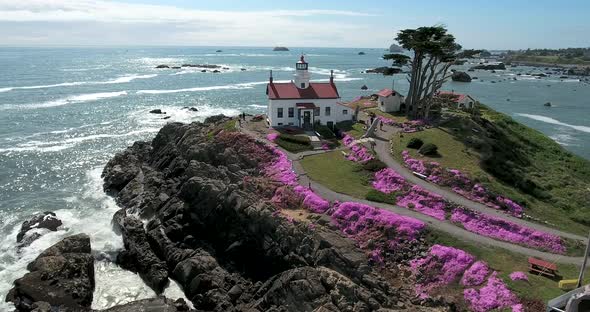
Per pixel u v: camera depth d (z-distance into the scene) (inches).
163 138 3206.2
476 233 1782.7
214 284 1722.4
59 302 1594.5
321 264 1621.6
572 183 2477.9
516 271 1534.2
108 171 2992.1
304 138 2758.4
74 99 5728.3
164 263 1905.8
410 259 1680.6
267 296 1581.0
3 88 6525.6
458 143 2593.5
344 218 1891.0
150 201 2343.8
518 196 2094.0
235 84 7839.6
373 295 1472.7
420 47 2972.4
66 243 1913.1
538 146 3107.8
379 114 3351.4
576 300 1053.8
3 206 2527.1
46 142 3754.9
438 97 3811.5
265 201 2012.8
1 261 1956.2
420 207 1962.4
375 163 2340.1
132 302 1614.2
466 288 1507.1
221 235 1952.5
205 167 2406.5
